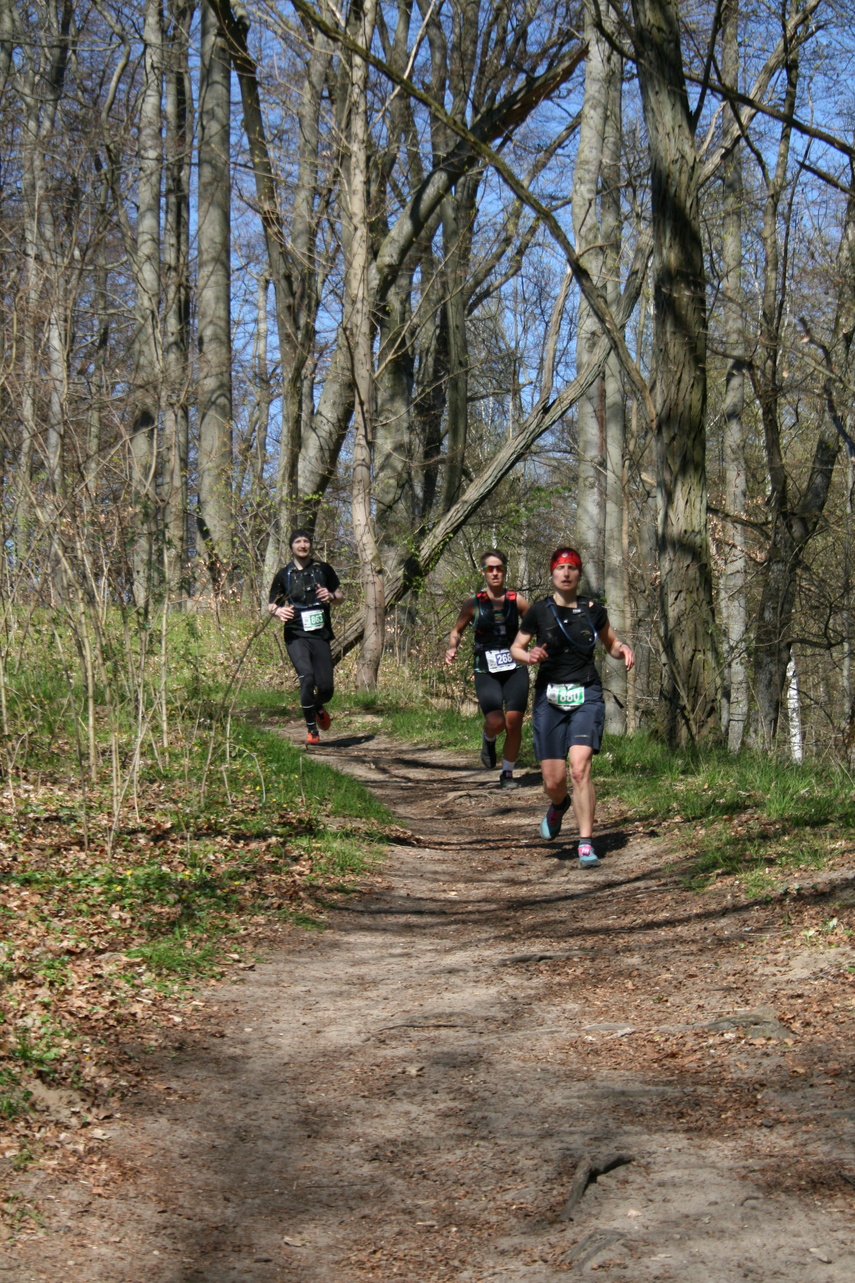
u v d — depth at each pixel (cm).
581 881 714
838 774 831
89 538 784
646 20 977
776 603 1326
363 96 1666
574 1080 385
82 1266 264
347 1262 274
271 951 568
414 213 1848
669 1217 279
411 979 532
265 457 2181
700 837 736
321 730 1462
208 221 2311
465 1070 404
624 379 1683
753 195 1516
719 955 508
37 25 2280
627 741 1180
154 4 2234
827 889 559
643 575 1895
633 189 1614
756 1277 249
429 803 1054
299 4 867
